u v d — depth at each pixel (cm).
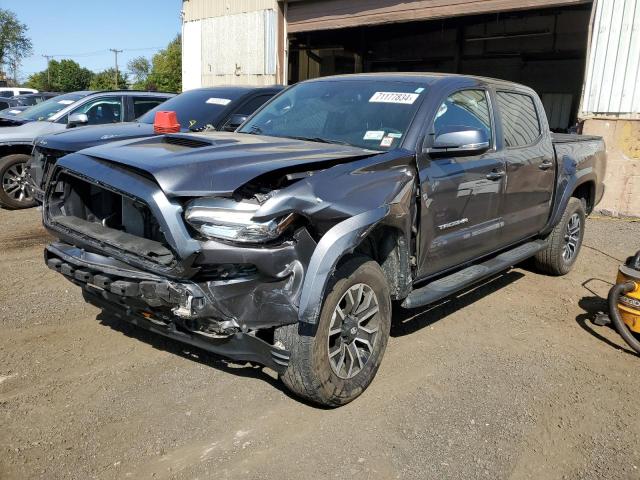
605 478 307
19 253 646
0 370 380
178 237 302
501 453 322
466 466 310
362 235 330
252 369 396
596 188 680
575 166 618
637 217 974
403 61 2123
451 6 1179
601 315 512
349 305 351
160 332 351
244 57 1611
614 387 404
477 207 465
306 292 310
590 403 380
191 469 295
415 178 396
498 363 429
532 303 561
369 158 372
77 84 8262
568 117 1852
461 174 437
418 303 410
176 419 336
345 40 2066
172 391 364
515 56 1894
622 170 971
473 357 436
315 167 345
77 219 375
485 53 1953
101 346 420
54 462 294
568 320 523
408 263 393
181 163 321
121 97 978
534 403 376
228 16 1639
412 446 323
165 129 665
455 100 456
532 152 545
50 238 717
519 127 544
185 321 329
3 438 310
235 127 581
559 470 312
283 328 327
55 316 471
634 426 357
